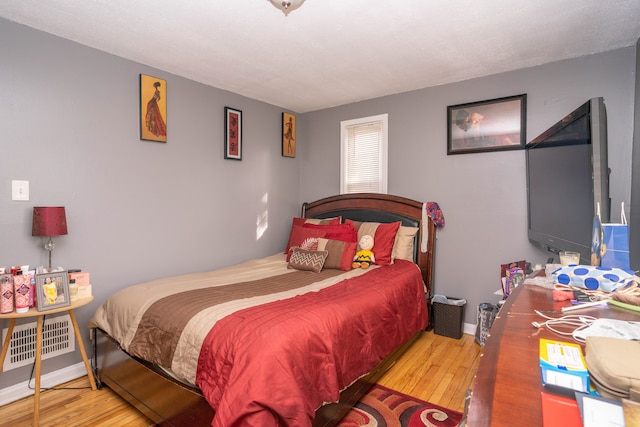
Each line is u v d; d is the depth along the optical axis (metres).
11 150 2.01
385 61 2.61
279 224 3.87
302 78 2.97
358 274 2.64
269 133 3.73
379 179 3.59
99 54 2.38
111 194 2.46
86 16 1.96
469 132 3.00
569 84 2.56
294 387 1.33
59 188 2.21
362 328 1.93
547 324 0.97
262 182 3.66
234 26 2.07
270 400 1.26
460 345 2.80
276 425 1.27
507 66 2.72
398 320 2.36
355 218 3.57
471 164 3.01
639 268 2.12
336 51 2.43
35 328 2.15
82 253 2.33
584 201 1.64
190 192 2.98
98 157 2.39
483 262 2.98
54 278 1.92
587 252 1.62
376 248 3.03
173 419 1.62
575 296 1.20
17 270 1.90
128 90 2.54
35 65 2.09
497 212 2.90
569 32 2.16
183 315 1.73
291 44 2.32
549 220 2.15
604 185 1.47
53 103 2.17
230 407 1.26
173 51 2.42
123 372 1.94
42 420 1.84
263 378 1.29
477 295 3.01
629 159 2.32
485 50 2.42
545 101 2.66
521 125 2.76
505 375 0.70
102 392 2.12
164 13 1.93
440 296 3.17
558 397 0.61
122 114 2.51
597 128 1.49
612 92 2.40
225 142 3.26
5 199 2.00
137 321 1.89
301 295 2.05
